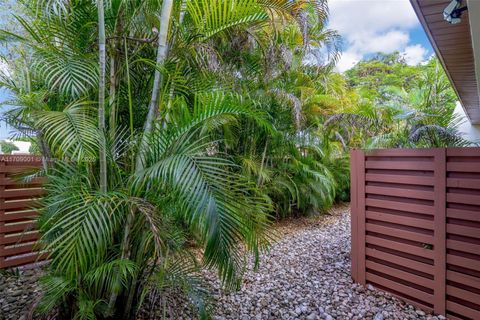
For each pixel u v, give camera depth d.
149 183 1.43
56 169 1.61
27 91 1.59
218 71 2.19
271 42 2.94
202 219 1.15
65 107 1.59
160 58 1.56
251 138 3.60
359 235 2.33
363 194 2.29
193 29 1.69
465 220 1.74
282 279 2.49
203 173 1.24
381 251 2.20
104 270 1.33
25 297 2.05
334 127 4.48
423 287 1.95
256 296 2.19
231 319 1.88
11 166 2.57
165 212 1.47
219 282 2.30
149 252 1.58
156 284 1.53
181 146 1.38
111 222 1.29
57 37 1.58
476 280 1.70
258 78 3.44
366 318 1.90
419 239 1.96
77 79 1.52
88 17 1.64
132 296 1.61
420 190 1.95
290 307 2.04
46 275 1.57
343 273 2.60
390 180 2.11
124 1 1.64
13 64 1.68
